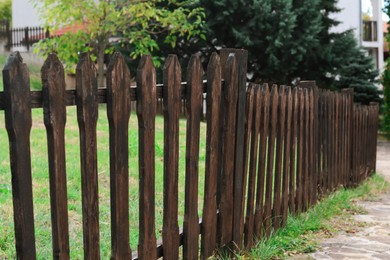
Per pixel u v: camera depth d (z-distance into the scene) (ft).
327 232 19.70
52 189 9.52
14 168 8.80
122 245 11.23
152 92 11.78
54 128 9.43
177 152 12.86
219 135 14.88
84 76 9.95
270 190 17.99
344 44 75.15
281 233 18.45
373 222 21.93
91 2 53.42
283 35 66.28
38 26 95.50
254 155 16.67
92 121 10.19
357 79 81.00
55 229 9.59
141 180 11.71
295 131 20.30
